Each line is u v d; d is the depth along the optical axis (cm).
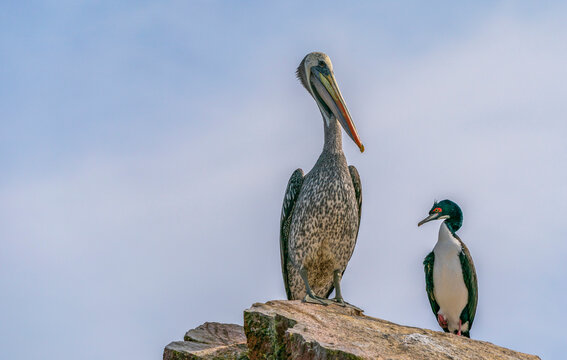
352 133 1549
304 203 1463
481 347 1175
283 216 1563
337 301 1449
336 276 1490
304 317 1162
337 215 1447
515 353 1186
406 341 1120
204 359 1168
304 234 1459
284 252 1573
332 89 1586
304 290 1558
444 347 1134
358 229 1616
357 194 1584
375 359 1022
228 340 1300
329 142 1517
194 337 1314
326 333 1105
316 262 1477
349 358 1012
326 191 1447
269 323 1131
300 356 1055
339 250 1472
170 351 1200
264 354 1125
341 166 1480
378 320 1280
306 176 1518
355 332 1130
